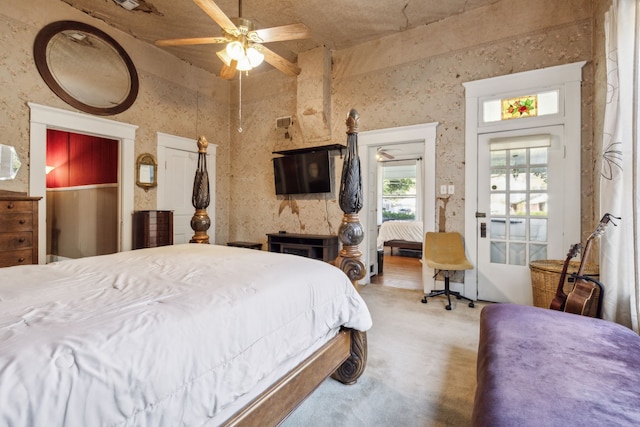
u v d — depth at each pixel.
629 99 1.98
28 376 0.62
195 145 4.91
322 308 1.45
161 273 1.39
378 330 2.66
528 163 3.29
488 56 3.48
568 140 3.07
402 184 9.41
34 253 2.73
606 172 2.14
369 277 4.40
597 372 1.03
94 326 0.80
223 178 5.45
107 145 4.34
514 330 1.41
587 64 3.00
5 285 1.19
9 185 3.06
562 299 2.12
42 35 3.27
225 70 3.02
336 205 4.55
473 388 1.80
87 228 4.64
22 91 3.14
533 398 0.90
